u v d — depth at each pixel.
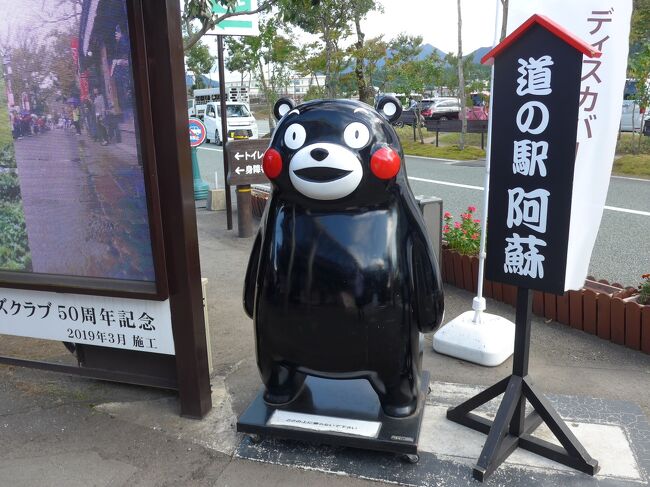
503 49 2.36
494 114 2.45
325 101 2.62
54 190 3.06
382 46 19.14
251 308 2.89
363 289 2.52
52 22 2.84
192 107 30.89
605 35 2.48
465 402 2.96
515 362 2.71
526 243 2.46
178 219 2.85
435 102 27.41
